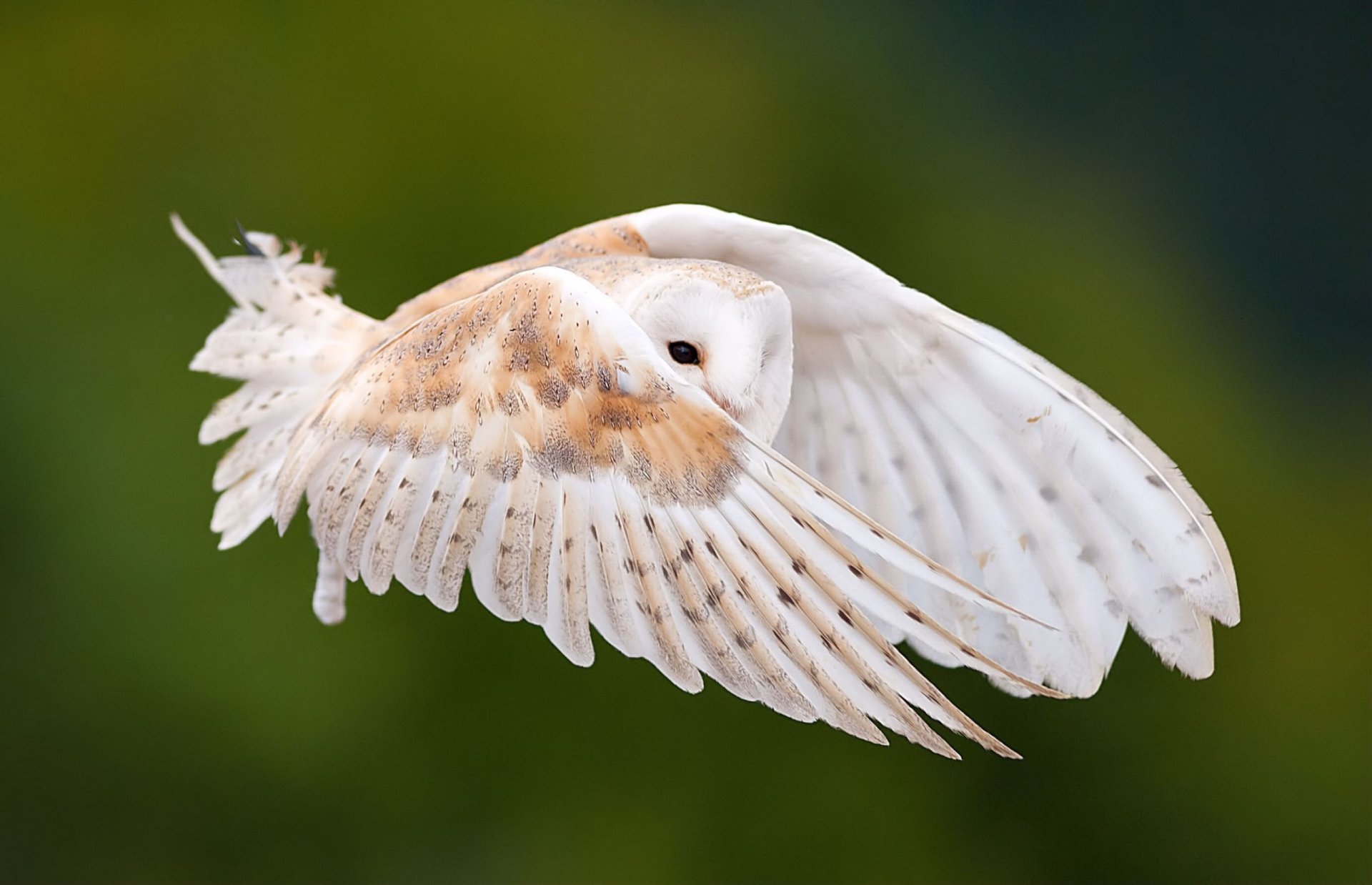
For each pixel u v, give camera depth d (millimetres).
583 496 7207
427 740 11211
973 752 11984
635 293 7285
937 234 14422
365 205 12945
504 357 7227
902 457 7355
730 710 11547
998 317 14211
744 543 7184
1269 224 17625
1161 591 7316
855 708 7172
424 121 13219
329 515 7258
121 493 11578
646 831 11211
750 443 7188
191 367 7418
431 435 7238
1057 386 7320
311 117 13312
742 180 14016
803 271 7320
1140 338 14492
